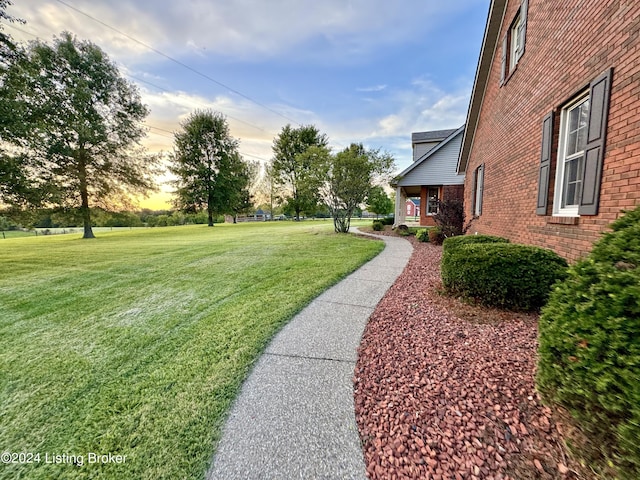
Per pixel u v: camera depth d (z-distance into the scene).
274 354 2.69
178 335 3.16
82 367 2.58
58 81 15.14
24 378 2.43
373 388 2.11
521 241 4.97
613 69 2.72
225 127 27.05
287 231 17.00
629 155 2.54
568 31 3.50
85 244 12.98
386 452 1.55
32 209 13.42
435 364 2.32
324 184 13.85
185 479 1.46
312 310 3.76
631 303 1.22
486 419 1.69
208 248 9.92
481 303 3.54
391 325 3.18
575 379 1.30
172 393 2.17
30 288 5.27
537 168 4.36
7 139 9.73
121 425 1.86
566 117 3.72
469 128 8.65
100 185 17.33
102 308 4.12
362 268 6.18
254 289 4.73
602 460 1.21
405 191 15.71
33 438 1.79
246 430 1.77
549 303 1.69
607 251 1.50
